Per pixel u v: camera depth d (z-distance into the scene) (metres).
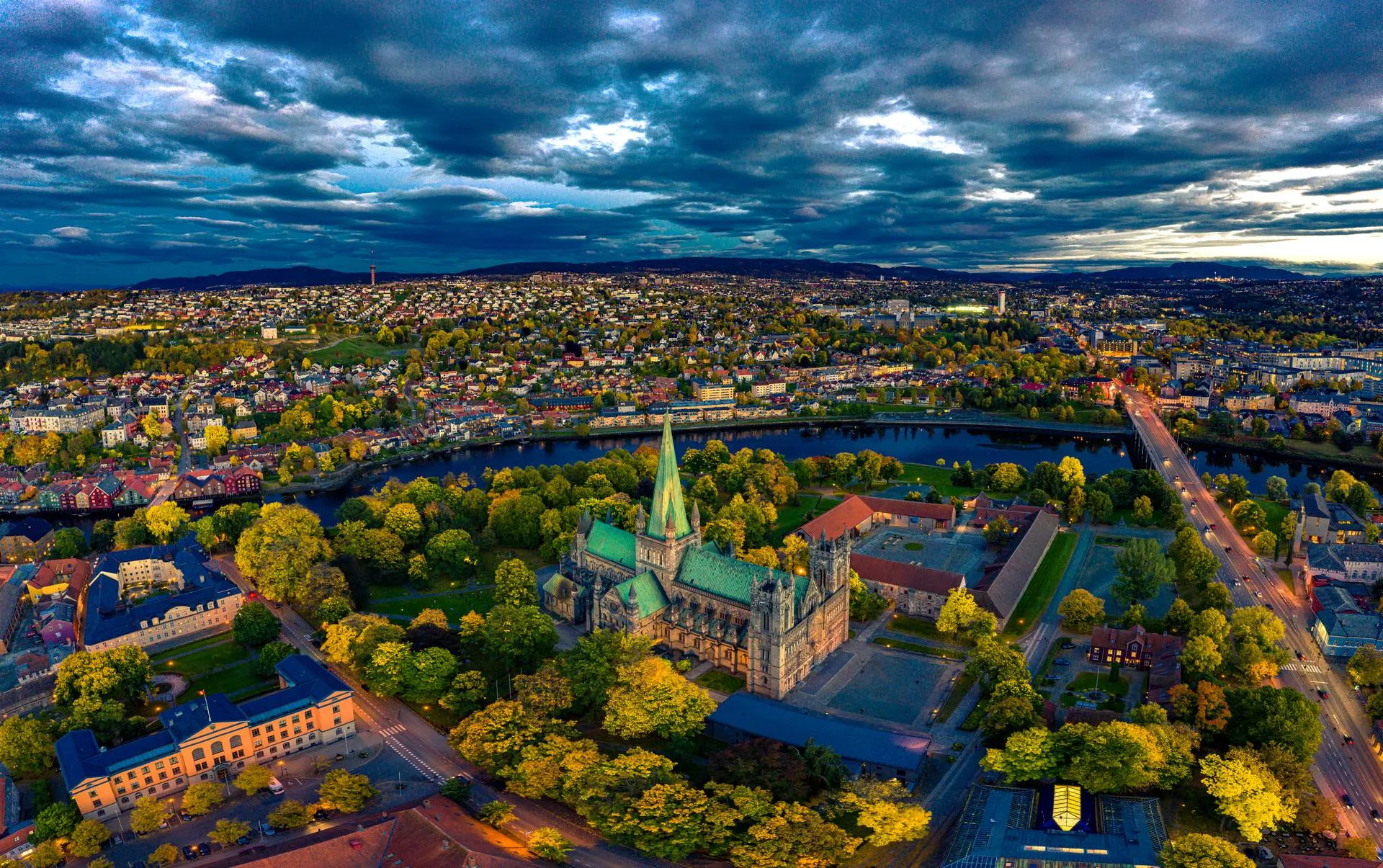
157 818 162.62
